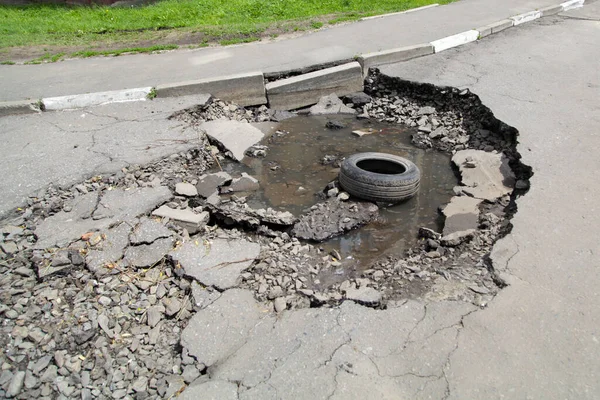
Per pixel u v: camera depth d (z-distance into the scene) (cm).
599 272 390
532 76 805
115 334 362
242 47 963
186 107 720
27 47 1048
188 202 526
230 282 400
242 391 305
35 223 472
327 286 410
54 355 344
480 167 590
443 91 770
